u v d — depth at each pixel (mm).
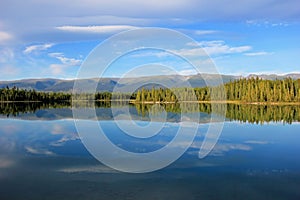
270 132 24062
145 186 11469
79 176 12539
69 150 17109
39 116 38594
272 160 15172
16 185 11648
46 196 10602
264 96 68688
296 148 17750
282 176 12711
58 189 11188
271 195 10789
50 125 28391
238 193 10859
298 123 30172
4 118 35938
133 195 10641
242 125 28453
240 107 56688
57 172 13125
